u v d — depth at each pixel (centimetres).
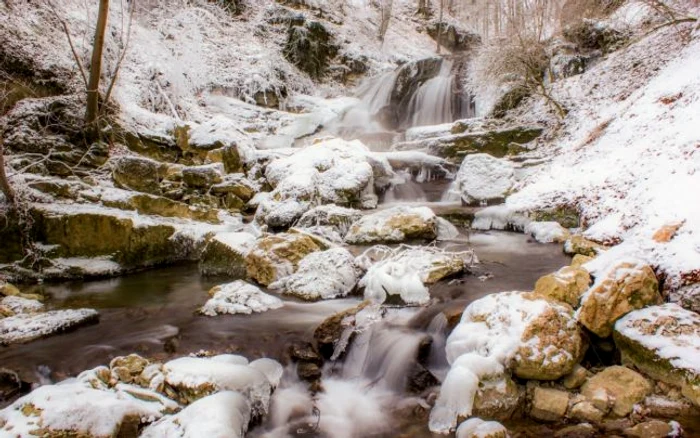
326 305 584
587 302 427
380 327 499
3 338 509
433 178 1228
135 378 410
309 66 2044
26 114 959
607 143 998
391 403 420
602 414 364
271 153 1212
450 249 753
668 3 1477
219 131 1164
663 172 717
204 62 1653
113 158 998
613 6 1656
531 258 698
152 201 892
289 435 382
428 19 3053
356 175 1016
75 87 1095
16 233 762
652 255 535
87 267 776
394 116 1900
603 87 1341
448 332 478
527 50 1409
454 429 365
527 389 390
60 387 383
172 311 596
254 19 1995
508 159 1212
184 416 348
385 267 586
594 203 797
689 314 411
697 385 357
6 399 422
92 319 572
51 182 845
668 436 333
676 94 947
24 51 1052
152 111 1302
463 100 1819
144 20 1592
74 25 1233
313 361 465
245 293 594
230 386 388
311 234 752
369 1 2847
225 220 956
